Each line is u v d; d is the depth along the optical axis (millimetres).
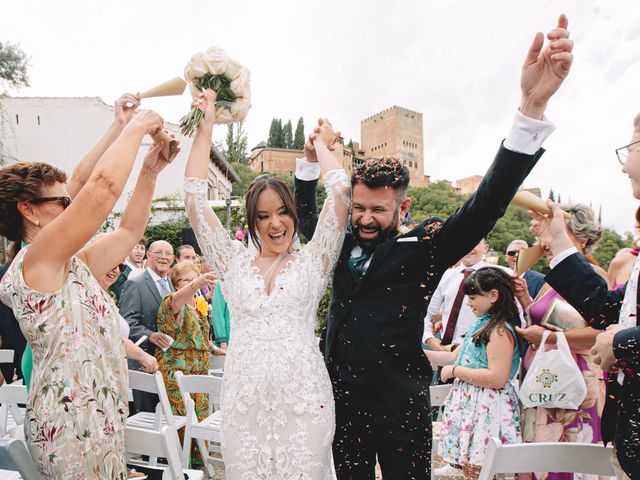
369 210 1734
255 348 1612
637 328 1331
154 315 3740
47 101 20703
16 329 3324
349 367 1738
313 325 1726
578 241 2812
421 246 1696
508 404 2600
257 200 1729
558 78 1354
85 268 1608
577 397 2352
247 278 1705
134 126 1596
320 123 1997
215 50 1802
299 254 1751
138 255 5902
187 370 3639
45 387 1433
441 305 4496
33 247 1448
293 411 1564
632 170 1529
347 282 1791
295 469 1537
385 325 1697
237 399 1602
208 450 3889
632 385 1368
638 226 1826
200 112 1771
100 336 1533
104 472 1474
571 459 1514
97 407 1472
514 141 1438
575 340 2404
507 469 1492
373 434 1716
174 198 18062
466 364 2723
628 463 1367
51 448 1416
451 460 2662
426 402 1723
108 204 1446
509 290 2645
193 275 4371
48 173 1652
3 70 14812
